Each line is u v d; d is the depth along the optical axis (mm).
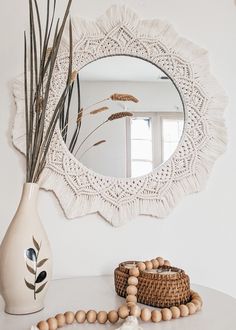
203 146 1204
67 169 1113
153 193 1158
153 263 924
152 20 1229
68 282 1031
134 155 1166
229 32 1303
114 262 1130
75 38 1165
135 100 1198
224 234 1199
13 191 1102
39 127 851
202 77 1233
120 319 720
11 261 742
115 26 1199
